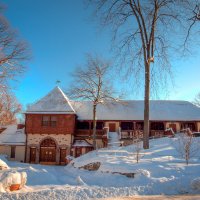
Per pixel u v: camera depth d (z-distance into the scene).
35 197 13.48
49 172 24.69
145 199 13.61
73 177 23.42
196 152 26.98
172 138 34.25
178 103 51.47
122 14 30.78
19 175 16.50
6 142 44.88
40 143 44.41
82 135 46.12
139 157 25.67
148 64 30.67
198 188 15.88
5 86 30.34
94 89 40.00
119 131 45.03
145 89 30.58
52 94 47.66
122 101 42.44
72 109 45.16
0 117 63.78
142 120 47.09
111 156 26.52
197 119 46.97
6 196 13.38
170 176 19.11
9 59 30.12
